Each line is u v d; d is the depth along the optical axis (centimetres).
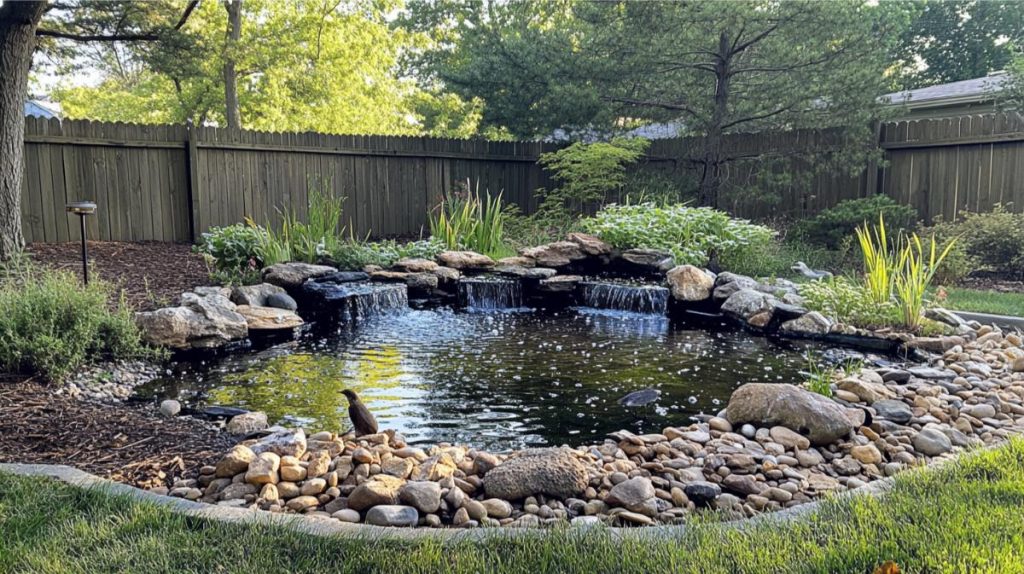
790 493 282
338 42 1792
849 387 420
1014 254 814
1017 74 938
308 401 443
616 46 1097
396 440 353
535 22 2039
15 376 431
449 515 262
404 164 1204
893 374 470
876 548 207
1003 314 632
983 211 926
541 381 494
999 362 506
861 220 954
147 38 950
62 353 449
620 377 505
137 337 518
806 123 1046
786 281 789
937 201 974
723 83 1098
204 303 596
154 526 231
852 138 1016
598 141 1241
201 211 1020
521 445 369
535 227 1145
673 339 641
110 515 238
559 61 1205
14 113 747
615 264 918
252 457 297
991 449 295
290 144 1088
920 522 226
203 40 1007
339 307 709
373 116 2105
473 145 1266
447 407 434
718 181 1157
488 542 221
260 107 1836
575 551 214
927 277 616
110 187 968
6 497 249
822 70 1020
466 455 328
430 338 645
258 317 633
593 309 821
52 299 476
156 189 1002
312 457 309
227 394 457
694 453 331
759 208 1162
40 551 213
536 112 1335
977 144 927
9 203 748
